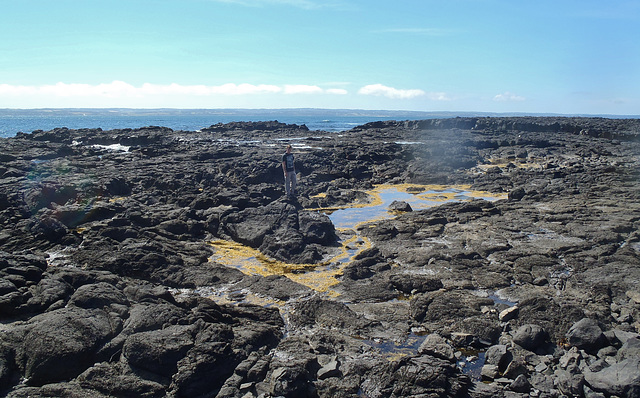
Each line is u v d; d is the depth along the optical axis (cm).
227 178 3056
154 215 2023
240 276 1484
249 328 1093
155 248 1612
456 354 1045
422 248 1717
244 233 1867
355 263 1552
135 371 914
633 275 1392
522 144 4912
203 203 2247
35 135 5244
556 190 2652
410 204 2592
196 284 1423
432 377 875
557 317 1148
